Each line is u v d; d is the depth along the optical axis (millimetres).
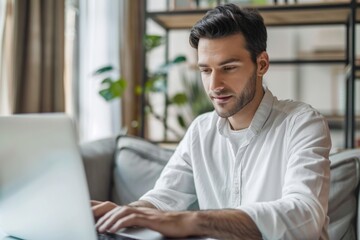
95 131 2736
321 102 3279
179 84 3371
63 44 2113
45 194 603
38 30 1969
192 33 917
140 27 3172
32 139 586
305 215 714
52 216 613
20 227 664
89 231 593
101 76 2760
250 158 1011
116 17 2916
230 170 1048
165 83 2465
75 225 599
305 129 910
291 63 3254
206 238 654
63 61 2113
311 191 766
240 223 682
